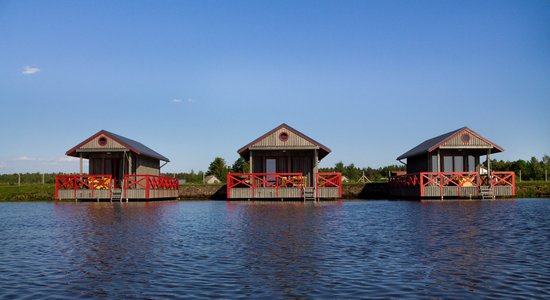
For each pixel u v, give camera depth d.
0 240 13.60
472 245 12.12
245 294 7.71
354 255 10.84
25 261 10.41
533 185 36.53
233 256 10.80
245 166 55.97
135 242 12.96
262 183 32.03
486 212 21.50
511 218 18.67
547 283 8.22
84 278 8.80
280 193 31.48
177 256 10.84
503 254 10.85
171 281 8.54
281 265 9.80
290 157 33.84
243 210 23.80
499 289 7.88
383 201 31.44
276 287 8.12
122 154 34.38
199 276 8.89
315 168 31.89
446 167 34.38
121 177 34.41
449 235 13.95
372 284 8.27
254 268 9.54
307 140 31.83
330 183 32.19
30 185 41.34
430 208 24.33
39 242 13.14
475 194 31.80
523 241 12.73
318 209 24.19
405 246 12.03
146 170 37.69
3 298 7.52
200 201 33.47
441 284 8.23
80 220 19.12
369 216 20.05
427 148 33.50
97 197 32.25
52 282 8.53
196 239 13.47
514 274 8.88
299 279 8.64
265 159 33.97
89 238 13.81
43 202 32.72
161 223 17.75
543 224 16.58
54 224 17.67
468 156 34.41
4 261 10.42
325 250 11.52
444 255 10.77
